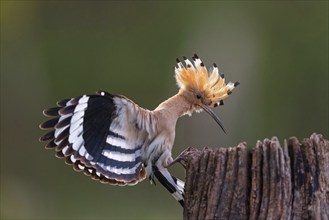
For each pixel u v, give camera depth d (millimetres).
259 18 20609
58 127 5609
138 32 21328
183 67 6875
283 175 5195
